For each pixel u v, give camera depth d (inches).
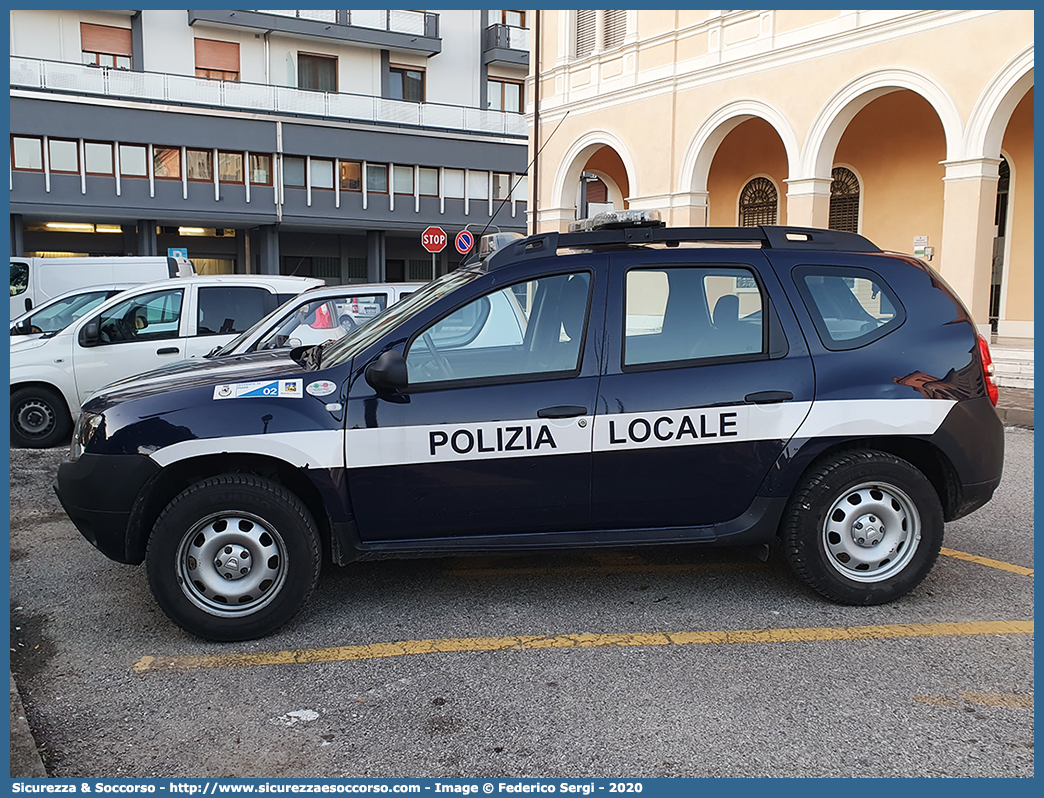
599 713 118.8
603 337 150.3
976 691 124.2
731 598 161.5
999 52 459.2
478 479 146.4
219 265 1137.4
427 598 163.5
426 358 148.2
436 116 1145.4
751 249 157.1
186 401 144.1
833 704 120.6
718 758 107.4
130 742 112.9
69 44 1011.3
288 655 138.8
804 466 151.4
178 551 140.2
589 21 743.7
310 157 1079.6
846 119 550.9
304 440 142.1
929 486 152.3
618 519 151.6
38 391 326.6
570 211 792.9
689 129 650.8
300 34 1114.7
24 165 940.0
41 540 204.2
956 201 487.5
